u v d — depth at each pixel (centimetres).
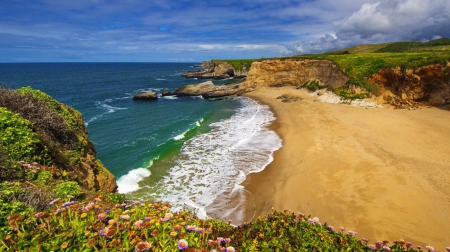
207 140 2459
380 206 1277
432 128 2441
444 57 3181
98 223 359
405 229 1120
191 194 1481
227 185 1581
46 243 318
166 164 1909
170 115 3725
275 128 2823
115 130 2945
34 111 807
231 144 2317
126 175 1725
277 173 1720
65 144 845
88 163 904
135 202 503
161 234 361
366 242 452
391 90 3569
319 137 2373
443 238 1061
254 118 3375
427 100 3319
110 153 2211
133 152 2217
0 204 409
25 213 403
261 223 507
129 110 4103
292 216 515
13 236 339
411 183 1460
